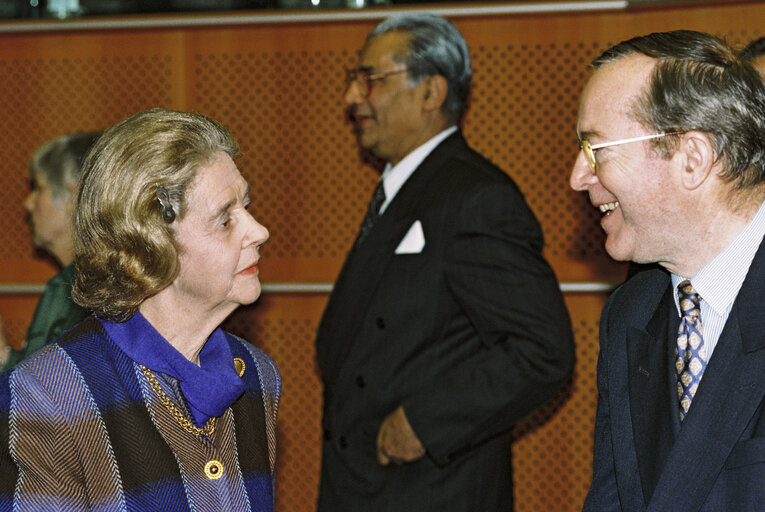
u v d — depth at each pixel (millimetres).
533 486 3418
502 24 3279
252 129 3453
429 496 2553
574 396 3357
